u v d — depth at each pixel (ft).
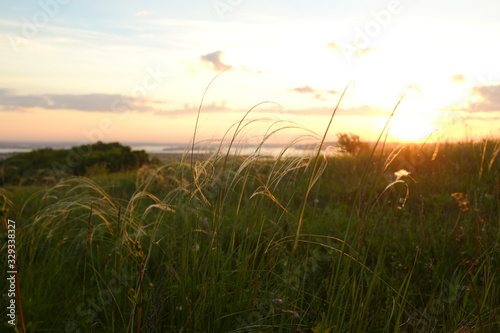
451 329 9.43
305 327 9.38
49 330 10.41
